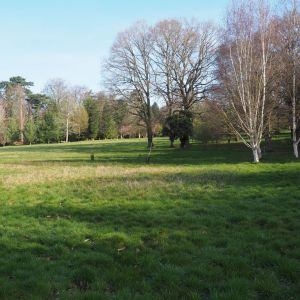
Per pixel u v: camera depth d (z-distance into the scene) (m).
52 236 9.40
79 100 111.44
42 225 10.54
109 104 59.66
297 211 11.45
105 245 8.64
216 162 28.94
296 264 7.09
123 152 46.81
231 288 6.20
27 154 49.47
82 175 21.89
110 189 16.38
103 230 9.81
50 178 20.70
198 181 17.98
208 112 47.19
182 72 54.84
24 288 6.38
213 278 6.71
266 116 31.97
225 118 33.47
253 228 9.78
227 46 32.19
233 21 29.52
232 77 30.45
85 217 11.48
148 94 56.28
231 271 6.96
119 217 11.36
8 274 7.03
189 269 7.07
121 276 6.81
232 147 45.75
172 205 12.84
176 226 10.20
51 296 6.16
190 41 54.16
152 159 34.81
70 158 39.28
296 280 6.53
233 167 24.30
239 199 13.59
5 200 14.52
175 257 7.72
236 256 7.71
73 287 6.53
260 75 29.05
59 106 102.56
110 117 101.44
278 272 6.89
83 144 75.56
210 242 8.73
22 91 107.81
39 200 14.44
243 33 29.09
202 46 53.94
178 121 51.06
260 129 28.19
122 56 55.88
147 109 56.69
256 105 28.41
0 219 11.28
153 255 7.85
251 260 7.50
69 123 102.00
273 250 8.05
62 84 105.50
